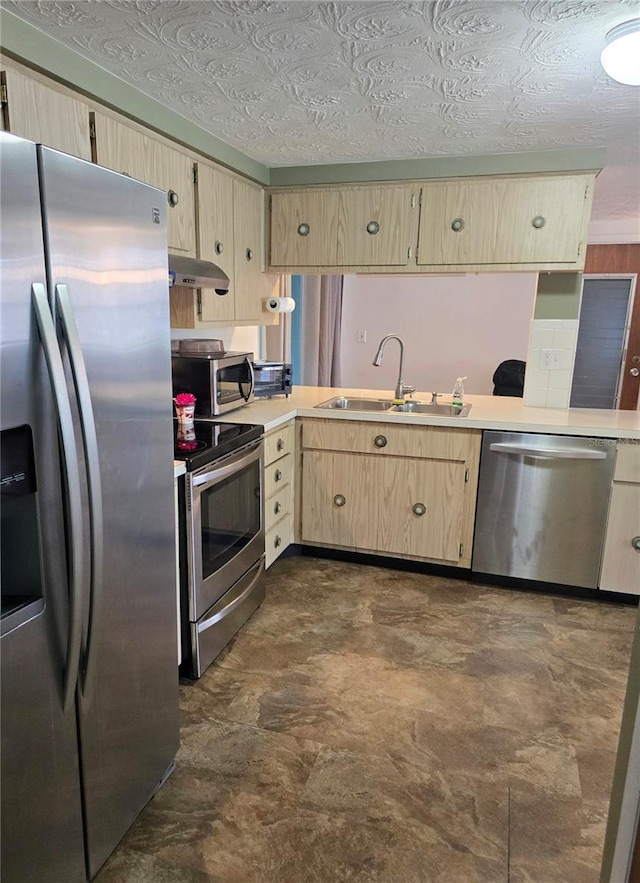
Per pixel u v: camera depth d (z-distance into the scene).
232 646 2.37
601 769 1.73
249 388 3.03
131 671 1.42
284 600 2.77
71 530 1.09
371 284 5.73
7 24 1.54
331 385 5.47
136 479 1.37
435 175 2.91
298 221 3.17
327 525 3.17
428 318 5.65
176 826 1.52
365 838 1.49
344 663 2.26
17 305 0.97
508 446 2.75
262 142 2.66
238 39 1.66
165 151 2.29
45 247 1.02
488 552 2.92
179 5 1.47
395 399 3.37
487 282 5.42
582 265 2.82
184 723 1.91
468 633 2.49
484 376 5.60
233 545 2.36
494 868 1.41
